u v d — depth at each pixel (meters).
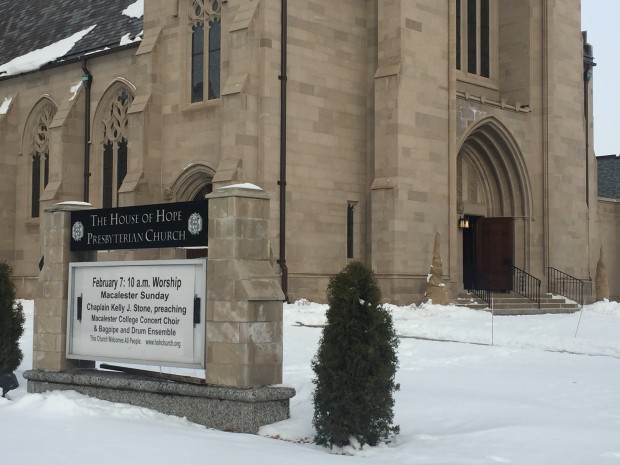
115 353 13.41
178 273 12.62
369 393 10.64
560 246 37.72
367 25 32.38
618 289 47.94
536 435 10.56
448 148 32.97
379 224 31.14
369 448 10.55
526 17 37.78
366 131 32.22
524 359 18.48
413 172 31.50
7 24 46.81
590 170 46.50
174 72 31.81
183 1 31.69
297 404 12.87
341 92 31.47
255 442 10.80
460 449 10.27
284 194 29.20
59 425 11.45
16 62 41.25
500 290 36.56
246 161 28.61
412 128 31.53
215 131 30.36
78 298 14.05
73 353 14.00
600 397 13.59
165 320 12.74
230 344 11.81
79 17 41.94
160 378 12.91
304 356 18.28
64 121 36.75
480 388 14.27
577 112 39.06
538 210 37.44
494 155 36.81
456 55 36.00
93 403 12.89
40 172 39.81
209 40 31.09
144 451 9.84
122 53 35.81
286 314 25.92
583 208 39.12
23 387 15.23
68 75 38.47
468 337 22.00
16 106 40.56
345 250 31.34
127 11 39.16
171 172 31.70
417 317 27.98
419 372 16.27
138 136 31.73
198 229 12.45
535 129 37.59
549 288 37.00
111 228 13.77
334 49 31.30
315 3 30.67
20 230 40.25
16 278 40.19
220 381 11.91
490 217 37.03
